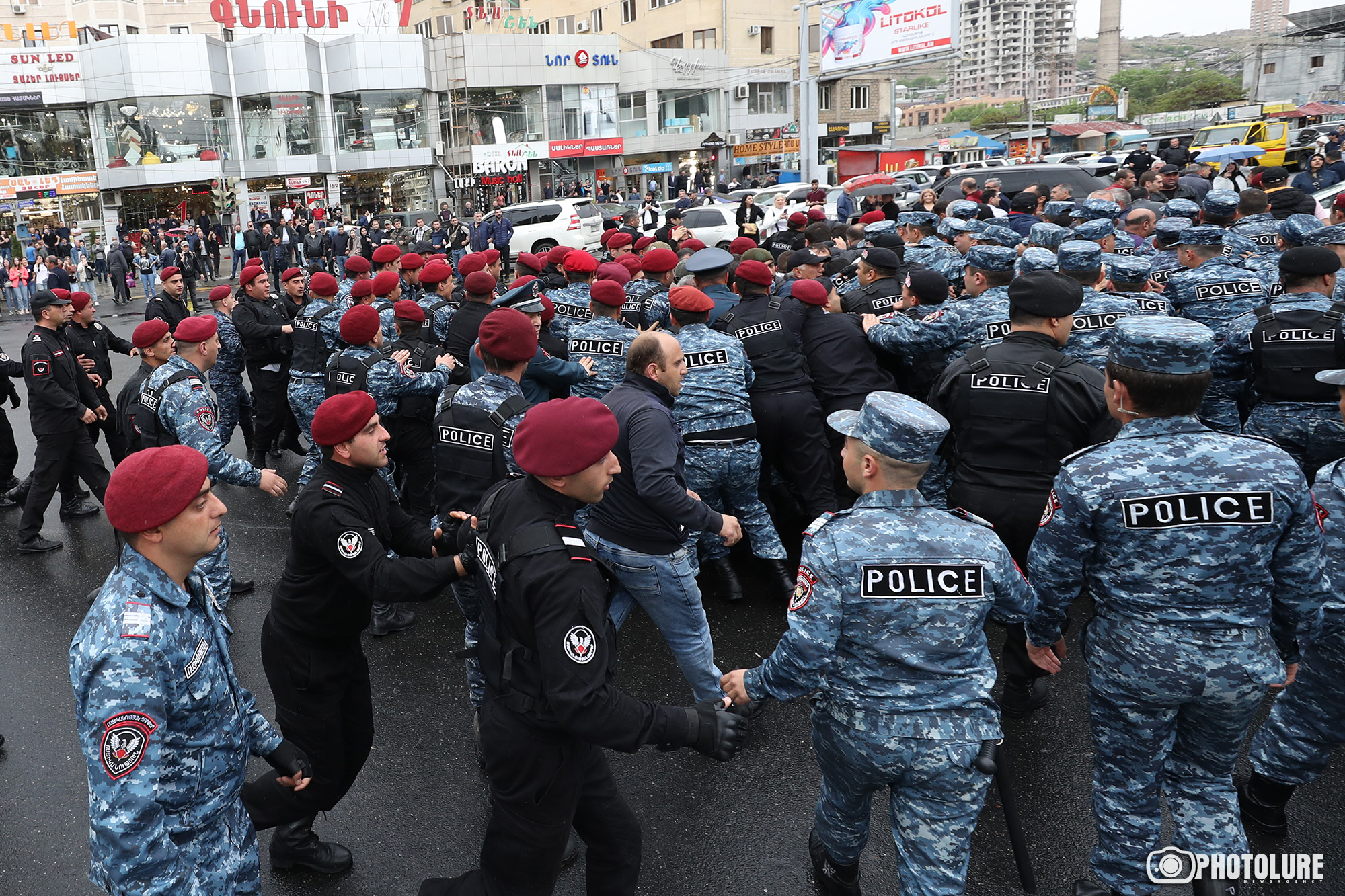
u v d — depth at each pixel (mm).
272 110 34531
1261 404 4891
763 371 5059
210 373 7469
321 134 35625
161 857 1828
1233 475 2299
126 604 1876
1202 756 2570
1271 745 3006
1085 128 46375
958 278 6695
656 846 3201
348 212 36375
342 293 8086
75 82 32875
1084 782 3469
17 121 33000
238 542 6344
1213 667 2346
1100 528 2443
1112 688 2498
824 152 38469
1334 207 7309
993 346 3904
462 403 3732
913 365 5535
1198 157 23734
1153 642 2395
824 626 2215
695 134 41562
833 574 2213
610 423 2246
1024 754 3664
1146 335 2346
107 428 7223
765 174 40438
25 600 5480
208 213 34938
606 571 2289
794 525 6176
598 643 2164
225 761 2129
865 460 2307
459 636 4879
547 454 2182
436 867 3135
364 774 3682
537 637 2174
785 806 3398
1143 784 2551
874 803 3418
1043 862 3045
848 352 5293
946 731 2215
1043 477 3766
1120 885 2605
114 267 21562
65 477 6832
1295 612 2424
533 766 2297
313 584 2734
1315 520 2340
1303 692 2910
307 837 3059
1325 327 4520
